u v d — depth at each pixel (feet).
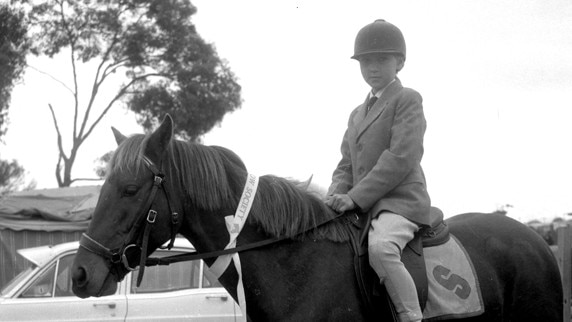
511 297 13.24
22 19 85.61
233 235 11.25
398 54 12.79
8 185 90.02
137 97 90.48
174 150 11.32
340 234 11.79
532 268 13.47
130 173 10.82
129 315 24.08
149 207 10.84
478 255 13.01
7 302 23.91
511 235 13.73
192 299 24.47
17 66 85.66
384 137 12.35
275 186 11.82
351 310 11.32
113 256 10.63
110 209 10.74
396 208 11.85
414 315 11.16
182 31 90.94
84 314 23.91
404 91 12.45
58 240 41.50
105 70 91.15
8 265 40.42
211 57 92.53
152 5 89.66
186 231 11.42
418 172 12.36
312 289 11.21
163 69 92.02
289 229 11.45
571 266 23.16
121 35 89.66
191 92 91.20
